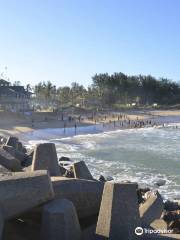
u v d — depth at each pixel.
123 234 8.48
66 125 99.38
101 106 163.00
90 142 69.50
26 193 8.46
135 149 58.59
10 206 8.27
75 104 160.12
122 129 100.56
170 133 92.38
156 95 191.12
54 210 8.51
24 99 133.75
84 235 8.88
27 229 9.04
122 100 182.88
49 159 13.56
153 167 39.91
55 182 10.28
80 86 188.75
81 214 10.41
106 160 45.16
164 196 25.38
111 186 8.75
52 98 165.38
